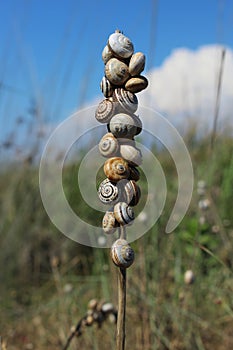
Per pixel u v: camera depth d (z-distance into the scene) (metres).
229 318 1.19
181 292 1.22
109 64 0.54
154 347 1.05
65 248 1.67
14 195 1.94
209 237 1.38
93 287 1.45
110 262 1.31
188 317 1.15
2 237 1.79
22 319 1.41
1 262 1.65
